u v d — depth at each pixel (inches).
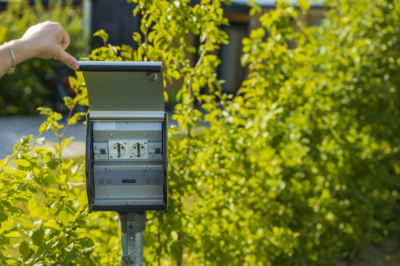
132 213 55.4
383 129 134.8
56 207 65.2
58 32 46.7
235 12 374.9
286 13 94.7
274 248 97.7
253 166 93.9
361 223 140.6
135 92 50.8
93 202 53.6
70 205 64.9
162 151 53.6
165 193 53.6
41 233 58.0
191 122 83.3
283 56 96.5
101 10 311.9
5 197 57.2
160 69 47.2
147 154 53.6
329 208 126.1
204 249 85.3
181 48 84.8
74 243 61.7
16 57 42.2
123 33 309.3
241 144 88.7
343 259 140.8
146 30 81.4
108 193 54.1
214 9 86.6
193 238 80.4
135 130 53.0
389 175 142.8
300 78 105.5
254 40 99.0
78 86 77.1
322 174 123.2
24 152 62.2
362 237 136.4
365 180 136.6
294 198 110.0
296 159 110.3
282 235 100.2
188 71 86.0
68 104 77.0
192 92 92.1
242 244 94.4
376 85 125.1
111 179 53.7
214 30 84.8
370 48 127.6
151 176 54.1
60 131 272.1
